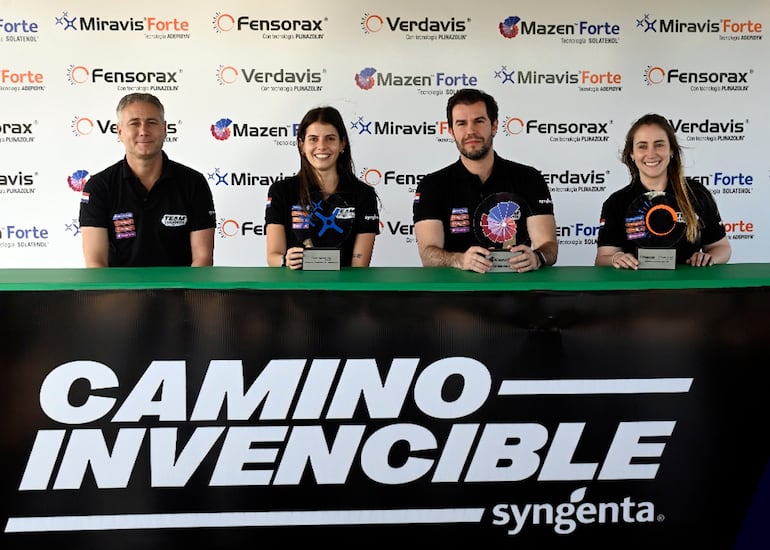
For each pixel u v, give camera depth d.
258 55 3.58
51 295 1.78
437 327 1.82
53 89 3.53
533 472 1.86
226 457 1.84
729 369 1.84
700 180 3.74
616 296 1.82
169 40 3.54
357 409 1.84
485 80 3.64
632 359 1.84
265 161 3.64
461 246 2.87
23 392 1.79
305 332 1.82
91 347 1.79
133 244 3.03
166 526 1.85
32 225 3.61
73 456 1.82
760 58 3.67
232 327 1.81
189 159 3.62
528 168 2.93
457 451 1.86
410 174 3.69
